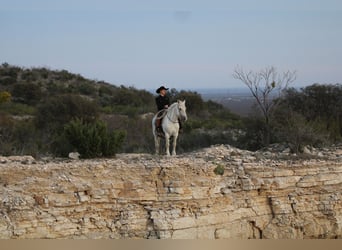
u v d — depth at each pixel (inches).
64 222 522.6
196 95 1861.5
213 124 1332.4
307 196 643.5
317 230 631.2
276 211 621.3
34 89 1891.0
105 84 2396.7
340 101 1171.9
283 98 1201.4
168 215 558.9
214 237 578.6
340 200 656.4
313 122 1006.4
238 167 631.8
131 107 1788.9
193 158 673.6
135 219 552.1
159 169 592.7
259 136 1029.2
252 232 610.9
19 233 496.7
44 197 523.5
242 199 610.5
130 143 1043.3
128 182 567.2
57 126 1164.5
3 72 2172.7
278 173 636.7
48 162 653.9
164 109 732.7
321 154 792.3
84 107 1296.8
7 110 1583.4
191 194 579.5
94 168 573.9
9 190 522.6
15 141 955.3
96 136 743.1
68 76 2321.6
